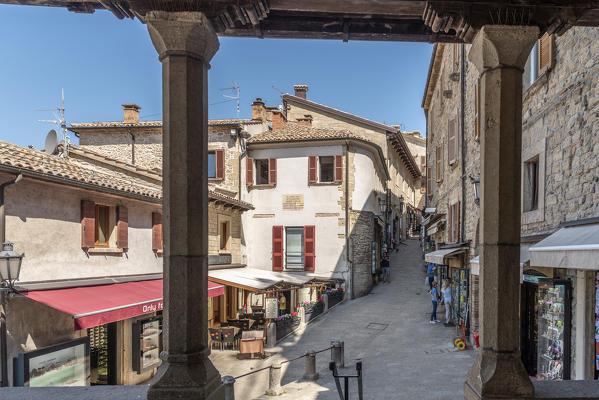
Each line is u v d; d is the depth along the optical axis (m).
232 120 20.55
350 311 17.09
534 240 6.83
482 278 2.92
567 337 5.89
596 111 5.38
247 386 9.52
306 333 14.12
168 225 2.83
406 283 22.73
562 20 2.97
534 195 7.86
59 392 3.13
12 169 7.09
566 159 6.20
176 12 2.86
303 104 26.80
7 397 3.03
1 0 3.25
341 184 19.91
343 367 10.17
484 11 2.94
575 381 3.01
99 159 15.54
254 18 3.07
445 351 10.79
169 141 2.85
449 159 14.89
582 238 4.89
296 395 8.40
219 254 16.70
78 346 8.21
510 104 2.90
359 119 25.95
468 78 12.32
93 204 9.62
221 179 19.50
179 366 2.75
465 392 2.98
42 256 8.22
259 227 20.50
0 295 6.92
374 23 3.55
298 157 20.30
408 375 9.02
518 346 2.84
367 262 20.91
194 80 2.91
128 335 10.43
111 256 10.32
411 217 42.28
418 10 3.15
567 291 5.92
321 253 19.94
